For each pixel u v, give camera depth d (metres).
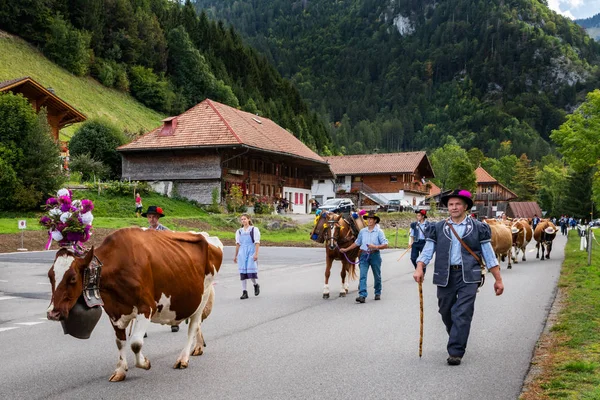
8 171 38.53
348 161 90.81
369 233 13.69
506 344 8.96
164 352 8.63
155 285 7.00
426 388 6.68
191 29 142.88
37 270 20.48
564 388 6.50
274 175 64.94
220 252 8.41
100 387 6.79
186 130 57.09
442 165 129.62
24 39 100.00
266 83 151.25
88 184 47.12
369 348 8.76
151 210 10.27
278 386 6.79
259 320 11.23
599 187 54.53
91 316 6.51
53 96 53.56
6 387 6.80
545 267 22.38
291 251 31.59
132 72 112.12
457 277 7.91
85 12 109.94
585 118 34.88
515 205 122.25
